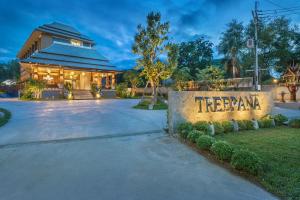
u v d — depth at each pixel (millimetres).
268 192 2707
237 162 3283
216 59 41562
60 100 21141
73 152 4266
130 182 2922
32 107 13352
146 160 3854
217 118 6820
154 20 13070
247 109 7422
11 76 54531
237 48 29734
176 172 3312
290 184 2820
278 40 26734
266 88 19766
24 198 2471
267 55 27359
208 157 4066
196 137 4738
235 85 19281
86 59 29312
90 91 27000
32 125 7156
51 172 3230
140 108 13055
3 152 4242
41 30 27188
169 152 4367
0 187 2734
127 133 6047
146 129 6613
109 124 7438
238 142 4922
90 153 4211
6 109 11922
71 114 10078
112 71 29188
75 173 3203
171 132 6008
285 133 5949
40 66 23000
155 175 3180
